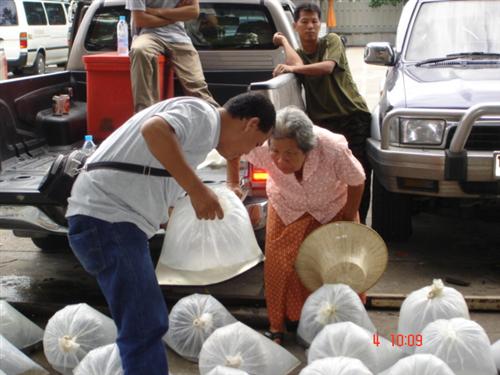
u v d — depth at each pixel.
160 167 2.76
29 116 4.90
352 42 27.58
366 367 3.01
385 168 4.70
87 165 2.83
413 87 5.04
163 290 4.39
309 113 5.43
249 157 3.58
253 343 3.32
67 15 18.73
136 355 2.78
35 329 3.82
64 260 5.29
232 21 5.48
